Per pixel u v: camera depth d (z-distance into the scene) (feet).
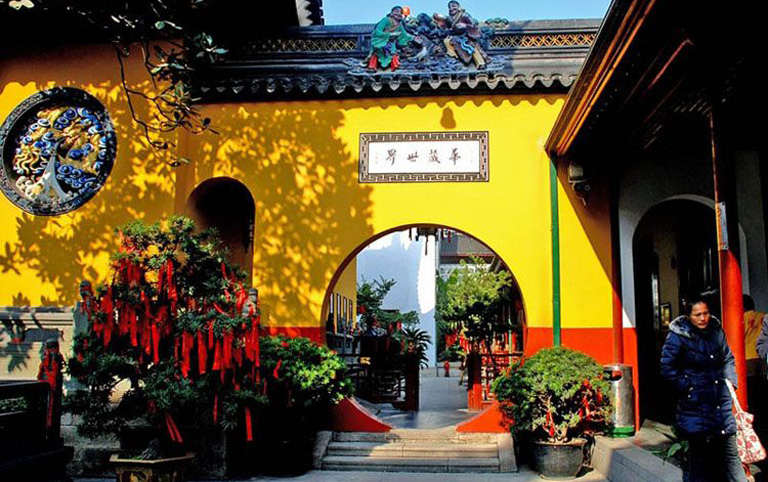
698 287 30.09
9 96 29.45
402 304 76.23
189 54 26.32
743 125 21.31
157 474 17.76
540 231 27.84
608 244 27.48
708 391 15.33
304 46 30.12
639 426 26.58
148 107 28.96
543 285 27.53
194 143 29.37
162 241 18.89
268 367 22.95
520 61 29.09
